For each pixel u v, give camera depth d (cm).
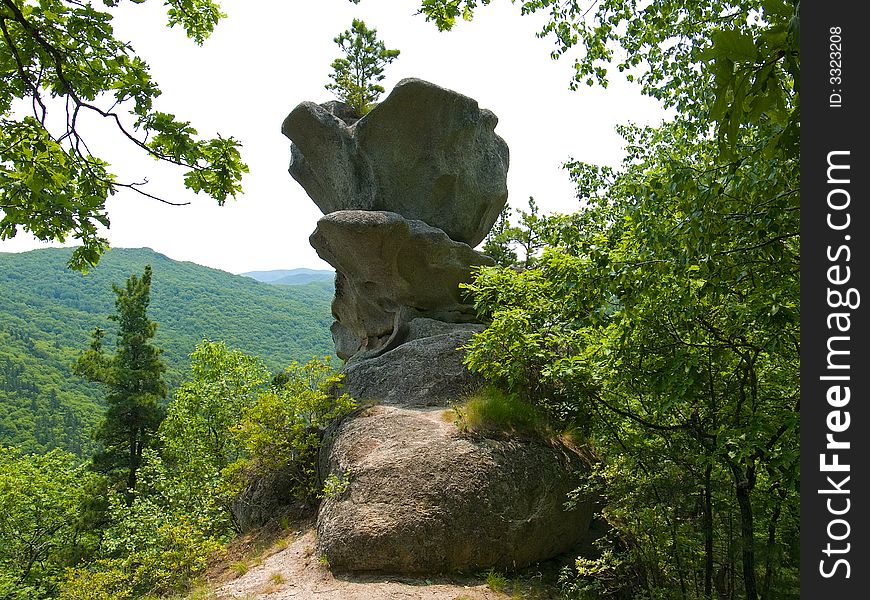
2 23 434
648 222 573
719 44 235
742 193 499
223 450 2000
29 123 488
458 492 916
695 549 830
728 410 744
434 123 1435
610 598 881
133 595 1040
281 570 938
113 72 496
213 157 519
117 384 2750
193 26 698
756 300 579
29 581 1822
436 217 1468
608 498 959
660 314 670
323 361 1232
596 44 1026
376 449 1018
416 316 1448
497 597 834
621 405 888
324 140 1520
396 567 872
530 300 988
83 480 2256
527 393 1118
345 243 1345
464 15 777
